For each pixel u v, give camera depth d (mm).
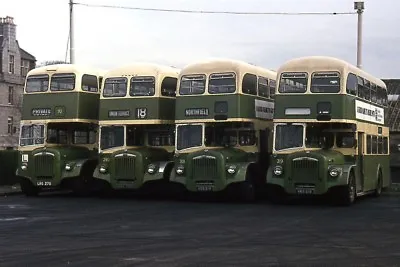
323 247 12055
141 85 24281
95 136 26250
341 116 21031
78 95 25172
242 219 17109
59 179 24984
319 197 24719
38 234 13891
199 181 22375
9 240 12898
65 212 19109
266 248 11906
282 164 21391
